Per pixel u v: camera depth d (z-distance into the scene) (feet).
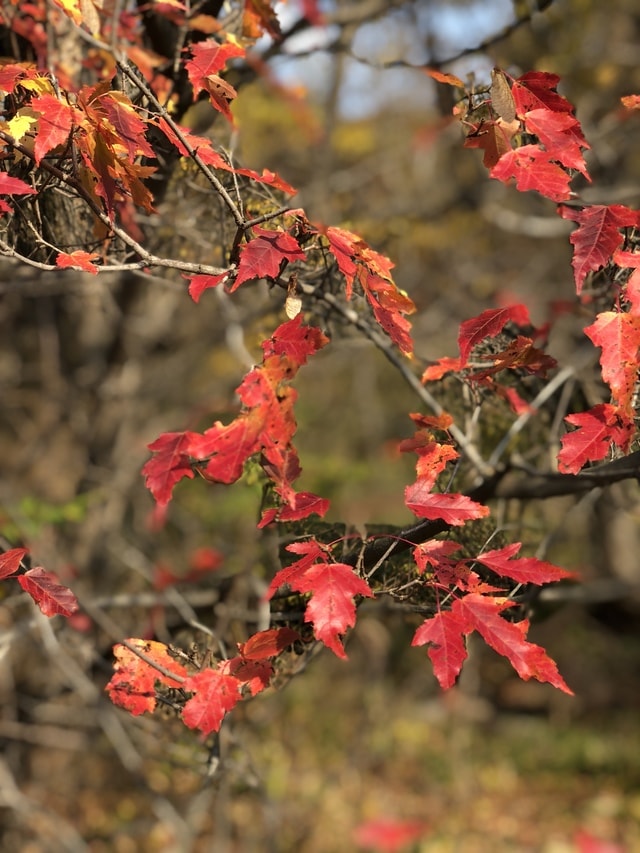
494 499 10.25
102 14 8.04
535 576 5.70
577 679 28.35
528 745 26.91
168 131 5.85
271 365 5.09
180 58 8.97
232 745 10.69
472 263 24.07
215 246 9.65
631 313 5.45
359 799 22.53
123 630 13.03
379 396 26.99
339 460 22.11
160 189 9.23
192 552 16.70
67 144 5.46
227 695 5.90
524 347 6.04
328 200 17.20
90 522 16.51
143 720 10.03
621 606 25.08
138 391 19.31
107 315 16.66
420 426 6.31
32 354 20.17
